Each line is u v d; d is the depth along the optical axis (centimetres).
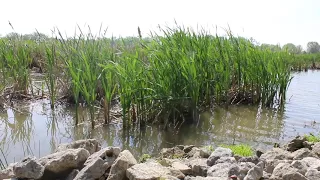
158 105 652
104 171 323
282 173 327
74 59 691
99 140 573
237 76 860
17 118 705
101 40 734
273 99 856
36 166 325
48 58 788
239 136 595
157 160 436
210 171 349
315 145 464
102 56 695
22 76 876
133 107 658
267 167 367
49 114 736
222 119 708
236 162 372
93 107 632
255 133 614
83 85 624
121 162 321
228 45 841
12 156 485
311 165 369
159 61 652
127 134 605
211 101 782
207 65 752
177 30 733
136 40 757
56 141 564
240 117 727
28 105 805
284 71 855
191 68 648
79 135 598
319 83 1299
